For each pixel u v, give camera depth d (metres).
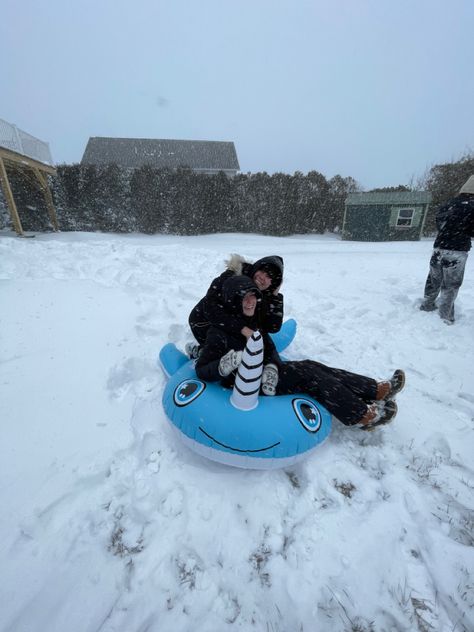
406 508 1.98
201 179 16.77
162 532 1.81
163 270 5.98
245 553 1.74
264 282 2.55
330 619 1.50
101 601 1.53
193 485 2.05
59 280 4.92
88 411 2.61
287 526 1.87
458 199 4.24
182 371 2.56
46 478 2.05
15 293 4.31
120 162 25.45
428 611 1.52
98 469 2.13
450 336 4.17
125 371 3.09
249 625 1.48
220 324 2.52
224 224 18.16
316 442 2.11
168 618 1.49
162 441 2.35
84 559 1.68
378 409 2.38
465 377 3.36
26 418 2.49
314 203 18.73
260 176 17.66
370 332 4.26
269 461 1.98
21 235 11.34
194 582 1.61
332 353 3.74
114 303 4.32
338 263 8.26
